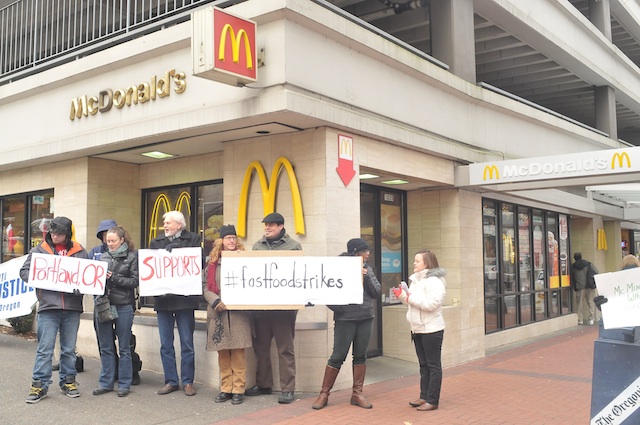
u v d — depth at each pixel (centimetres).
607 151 845
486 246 1159
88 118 902
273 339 736
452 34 1052
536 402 708
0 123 1069
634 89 1922
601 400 493
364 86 807
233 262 661
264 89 696
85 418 603
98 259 725
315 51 728
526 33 1292
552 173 892
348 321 656
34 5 1142
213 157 915
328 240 732
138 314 905
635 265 1023
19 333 1066
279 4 676
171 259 683
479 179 973
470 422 616
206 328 749
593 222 1708
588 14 1756
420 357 680
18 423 582
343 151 765
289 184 764
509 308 1247
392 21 1255
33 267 642
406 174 886
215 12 646
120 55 839
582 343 1230
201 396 698
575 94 1825
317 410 650
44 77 958
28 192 1085
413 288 668
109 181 980
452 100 1009
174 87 782
